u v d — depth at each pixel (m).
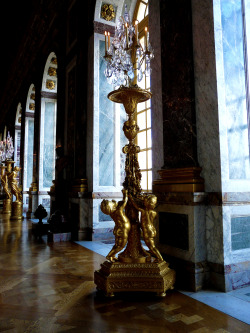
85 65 7.34
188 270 3.33
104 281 3.05
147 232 3.25
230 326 2.36
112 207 3.28
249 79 3.70
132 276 3.05
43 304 2.84
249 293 3.12
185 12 3.81
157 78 4.32
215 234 3.30
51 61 11.14
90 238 6.47
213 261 3.32
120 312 2.65
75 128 7.73
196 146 3.61
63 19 9.25
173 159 3.88
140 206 3.36
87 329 2.33
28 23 12.33
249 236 3.46
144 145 6.79
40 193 11.51
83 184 6.84
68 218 7.12
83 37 7.52
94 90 6.83
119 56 3.42
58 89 9.45
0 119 25.78
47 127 11.85
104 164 6.83
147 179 6.63
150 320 2.48
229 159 3.41
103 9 7.01
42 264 4.39
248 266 3.37
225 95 3.45
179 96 3.83
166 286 3.07
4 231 8.04
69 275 3.82
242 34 3.76
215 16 3.47
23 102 15.40
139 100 3.69
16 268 4.17
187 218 3.44
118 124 7.14
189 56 3.71
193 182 3.40
